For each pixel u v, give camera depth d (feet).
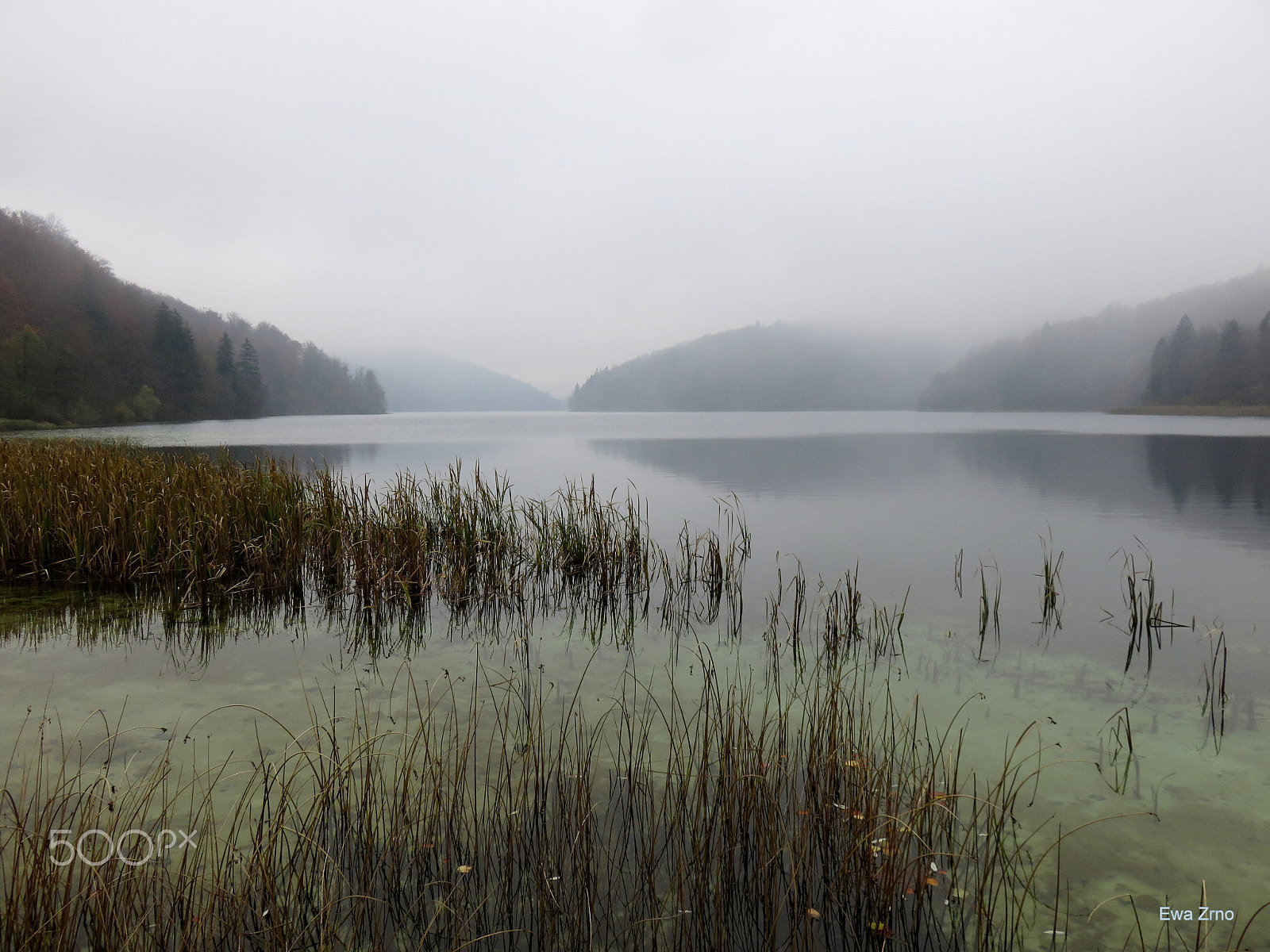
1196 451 88.48
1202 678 15.88
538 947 7.46
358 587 21.08
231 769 10.78
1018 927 7.85
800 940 7.72
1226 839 9.61
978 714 13.79
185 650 16.96
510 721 12.89
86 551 23.11
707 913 8.08
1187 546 30.91
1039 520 37.68
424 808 9.49
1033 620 20.31
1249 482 55.01
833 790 9.72
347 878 8.46
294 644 17.57
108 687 14.37
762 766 9.83
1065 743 12.47
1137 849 9.38
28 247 254.47
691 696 14.44
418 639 18.28
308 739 11.90
